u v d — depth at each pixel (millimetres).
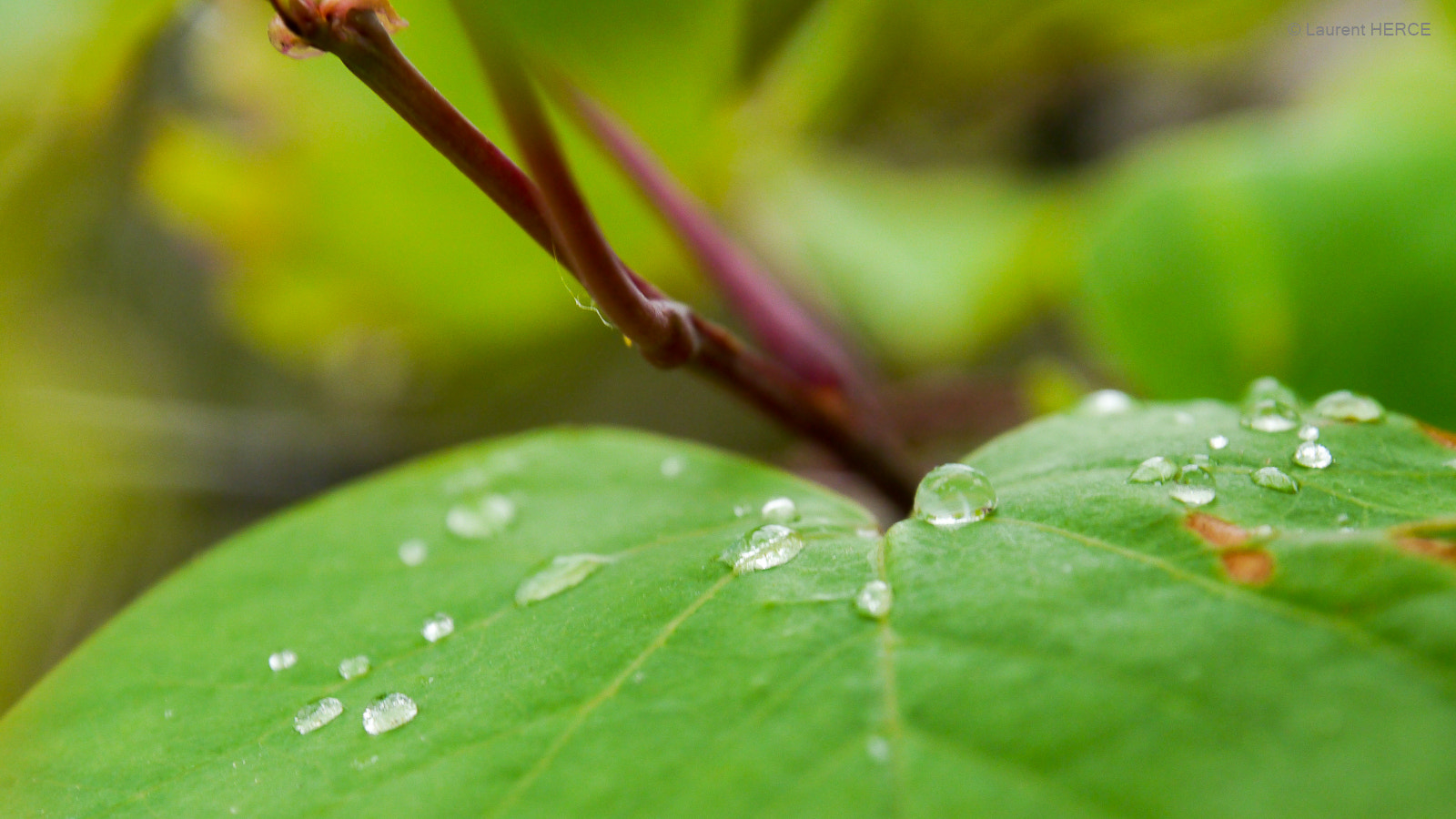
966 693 133
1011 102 297
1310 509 140
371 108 215
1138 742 131
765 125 249
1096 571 137
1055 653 134
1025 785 130
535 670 140
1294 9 240
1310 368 171
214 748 143
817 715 134
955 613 136
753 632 138
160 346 241
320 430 276
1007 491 144
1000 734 132
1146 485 142
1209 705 131
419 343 270
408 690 143
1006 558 139
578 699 138
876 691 134
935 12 225
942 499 143
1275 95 295
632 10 170
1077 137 316
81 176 172
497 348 273
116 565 218
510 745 137
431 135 140
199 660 149
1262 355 172
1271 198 176
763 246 251
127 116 177
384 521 156
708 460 157
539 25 164
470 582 150
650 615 141
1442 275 168
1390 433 145
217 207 225
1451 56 201
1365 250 171
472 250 240
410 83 139
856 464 164
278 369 283
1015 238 273
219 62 195
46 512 199
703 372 156
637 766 134
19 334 188
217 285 246
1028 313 292
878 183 320
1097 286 184
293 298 253
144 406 230
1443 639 131
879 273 286
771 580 141
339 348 279
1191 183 181
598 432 161
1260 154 180
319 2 138
